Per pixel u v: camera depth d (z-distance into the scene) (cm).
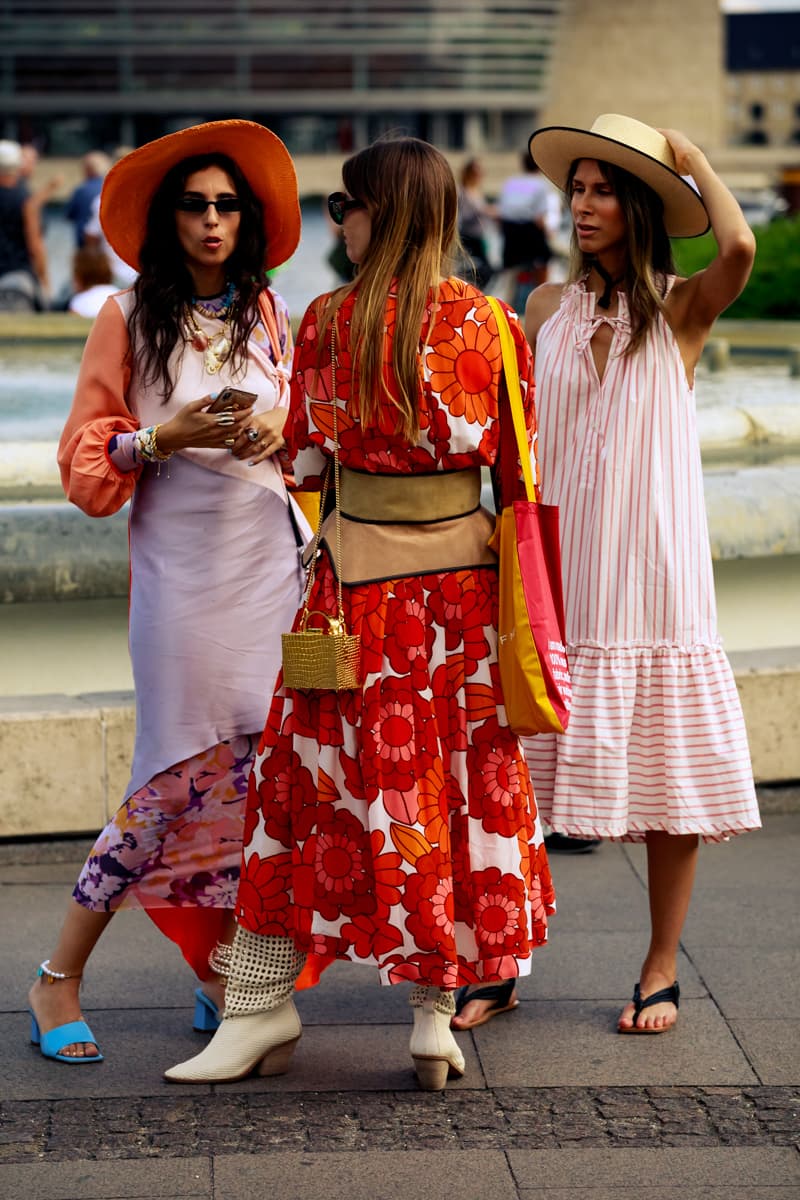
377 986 786
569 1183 594
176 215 685
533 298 780
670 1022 724
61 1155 615
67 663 1003
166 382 694
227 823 706
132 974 789
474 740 654
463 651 651
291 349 731
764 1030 721
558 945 819
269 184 696
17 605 989
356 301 635
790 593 1110
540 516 653
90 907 700
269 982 677
